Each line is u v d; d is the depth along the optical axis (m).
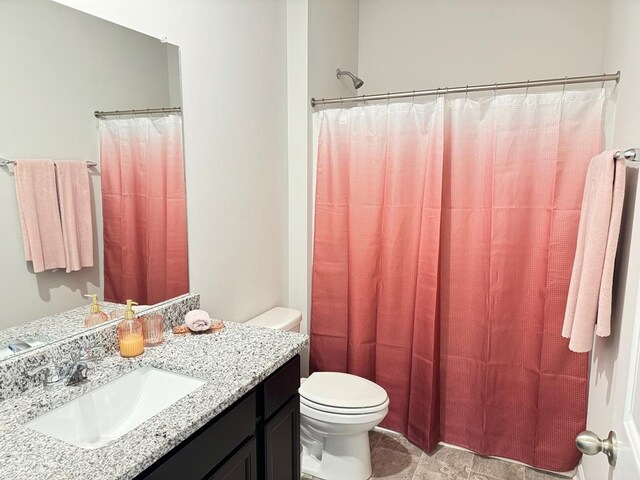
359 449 2.02
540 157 1.94
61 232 1.29
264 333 1.61
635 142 1.39
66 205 1.30
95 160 1.38
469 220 2.11
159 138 1.60
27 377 1.16
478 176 2.07
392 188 2.24
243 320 2.14
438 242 2.11
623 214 1.54
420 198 2.19
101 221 1.41
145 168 1.55
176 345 1.49
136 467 0.87
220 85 1.87
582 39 2.57
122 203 1.48
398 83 3.00
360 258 2.35
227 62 1.90
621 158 1.37
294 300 2.58
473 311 2.16
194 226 1.78
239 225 2.06
